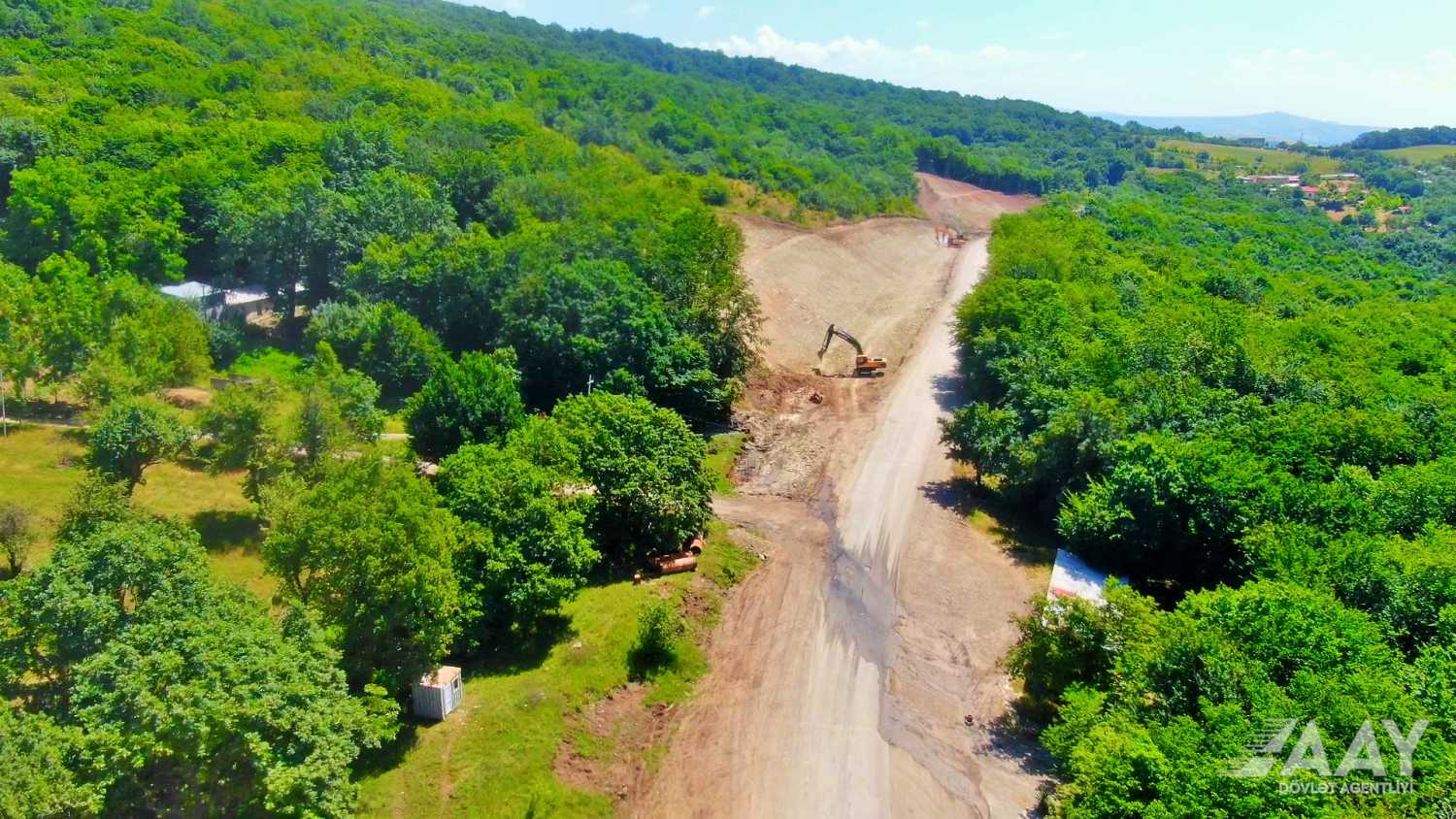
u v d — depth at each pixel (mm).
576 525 45094
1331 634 33625
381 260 75625
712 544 55031
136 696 26016
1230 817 26953
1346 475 50344
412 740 36406
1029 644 41594
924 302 120000
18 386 56312
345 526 35938
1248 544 45281
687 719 40969
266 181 81750
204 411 49250
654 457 52531
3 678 27719
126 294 61500
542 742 37500
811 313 107688
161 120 93625
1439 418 60031
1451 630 35312
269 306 81062
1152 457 51531
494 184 96875
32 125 83938
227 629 29359
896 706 42500
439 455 57000
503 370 61969
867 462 69812
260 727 27750
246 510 50625
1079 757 31453
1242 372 67250
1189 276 102875
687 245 85500
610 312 71000
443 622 37188
